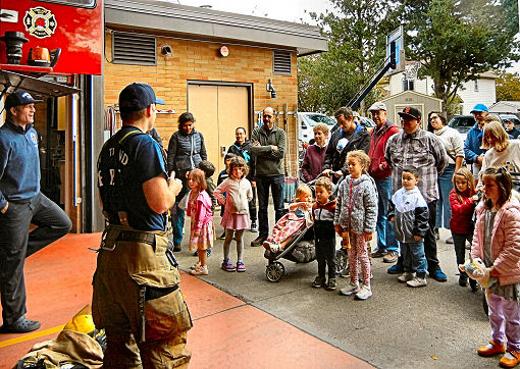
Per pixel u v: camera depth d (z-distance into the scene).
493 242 3.20
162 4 8.26
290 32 9.92
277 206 6.29
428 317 3.87
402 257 4.92
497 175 3.19
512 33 24.92
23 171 3.57
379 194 5.52
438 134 6.39
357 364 3.13
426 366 3.09
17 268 3.60
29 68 4.96
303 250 4.86
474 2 25.19
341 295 4.40
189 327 2.46
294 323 3.79
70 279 4.89
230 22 9.03
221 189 5.18
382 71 9.53
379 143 5.52
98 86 6.89
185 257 5.77
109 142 2.50
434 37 25.23
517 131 10.60
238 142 7.14
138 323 2.29
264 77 9.97
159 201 2.32
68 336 2.96
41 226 4.01
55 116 7.56
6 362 3.17
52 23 6.02
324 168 5.69
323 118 18.02
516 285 3.08
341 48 26.25
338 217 4.37
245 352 3.31
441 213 6.38
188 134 6.22
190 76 8.96
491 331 3.47
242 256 5.30
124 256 2.32
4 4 5.70
